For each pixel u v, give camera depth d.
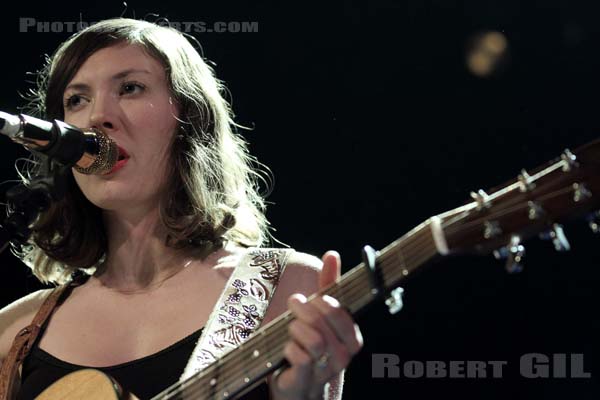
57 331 4.30
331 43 7.88
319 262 4.36
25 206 3.85
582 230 7.49
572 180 2.72
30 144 3.82
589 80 7.42
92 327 4.26
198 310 4.18
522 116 7.52
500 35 7.60
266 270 4.27
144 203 4.40
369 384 7.61
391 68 7.80
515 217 2.78
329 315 3.05
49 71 4.80
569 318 7.41
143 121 4.34
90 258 4.61
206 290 4.26
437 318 7.61
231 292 4.19
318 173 7.81
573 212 2.70
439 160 7.65
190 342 4.05
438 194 7.61
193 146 4.47
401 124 7.75
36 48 7.75
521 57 7.55
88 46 4.48
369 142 7.79
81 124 4.38
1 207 7.54
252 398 3.85
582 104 7.41
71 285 4.55
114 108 4.33
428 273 7.70
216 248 4.46
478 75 7.64
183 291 4.28
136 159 4.32
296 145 7.86
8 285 7.43
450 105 7.68
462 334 7.56
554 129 7.45
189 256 4.42
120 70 4.38
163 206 4.39
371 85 7.83
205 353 3.97
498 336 7.50
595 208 2.69
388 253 3.03
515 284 7.54
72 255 4.61
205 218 4.42
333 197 7.77
